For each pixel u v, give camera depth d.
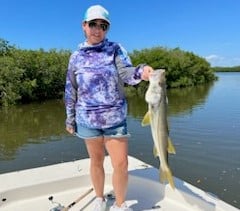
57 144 16.30
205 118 21.70
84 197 3.89
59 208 3.62
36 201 3.85
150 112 2.83
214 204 3.31
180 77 59.25
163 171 2.88
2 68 33.53
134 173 4.11
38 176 4.09
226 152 13.41
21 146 16.20
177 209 3.57
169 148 2.87
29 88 36.25
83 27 3.23
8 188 3.78
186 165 12.00
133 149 14.27
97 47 3.16
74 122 3.45
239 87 56.78
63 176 4.07
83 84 3.18
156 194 3.87
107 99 3.15
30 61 37.28
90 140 3.30
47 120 23.97
